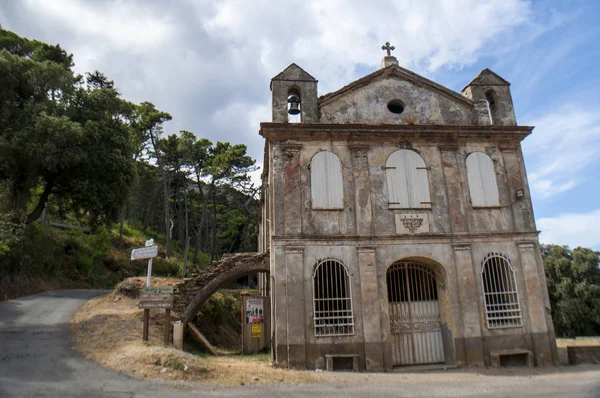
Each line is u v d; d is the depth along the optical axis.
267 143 17.81
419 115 16.73
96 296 23.16
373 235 14.73
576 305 28.94
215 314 21.61
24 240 24.28
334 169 15.37
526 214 15.95
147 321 13.17
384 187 15.44
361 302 14.14
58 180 26.02
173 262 40.31
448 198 15.64
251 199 53.28
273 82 16.12
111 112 27.78
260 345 18.11
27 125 22.98
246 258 18.64
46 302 20.12
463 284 14.79
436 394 9.98
